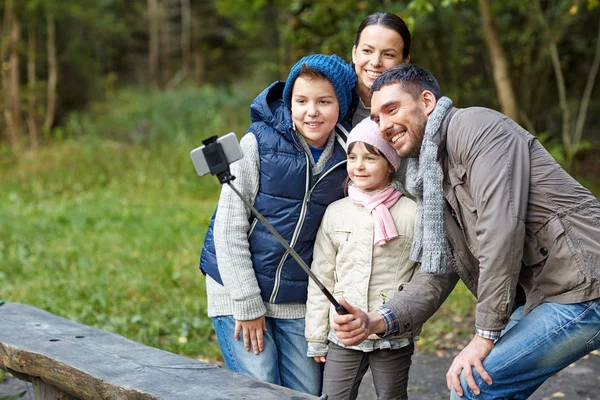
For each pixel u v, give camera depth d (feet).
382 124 7.90
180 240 25.29
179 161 39.93
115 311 17.48
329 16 30.60
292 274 9.02
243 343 8.94
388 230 8.50
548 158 7.43
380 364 8.80
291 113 8.76
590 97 41.47
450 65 33.55
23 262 22.34
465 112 7.49
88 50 54.54
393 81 7.80
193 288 19.48
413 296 8.23
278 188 8.68
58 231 27.30
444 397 13.11
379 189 8.75
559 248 7.29
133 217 29.19
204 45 73.20
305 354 9.29
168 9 74.59
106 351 8.71
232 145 7.46
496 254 7.12
